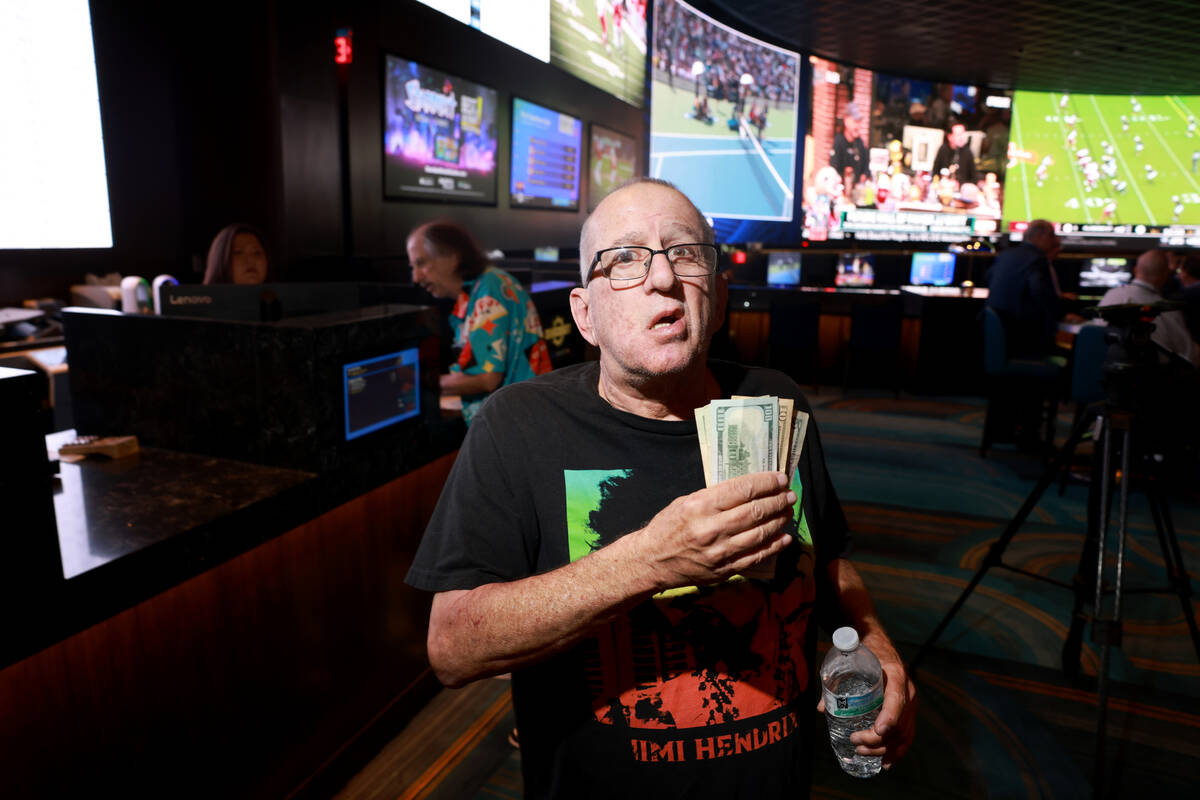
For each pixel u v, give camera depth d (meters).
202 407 1.77
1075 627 2.33
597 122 7.15
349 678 1.90
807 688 0.96
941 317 6.53
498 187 5.82
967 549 3.35
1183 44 8.46
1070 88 10.23
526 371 2.32
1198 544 3.40
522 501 0.92
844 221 9.79
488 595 0.83
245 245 2.73
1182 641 2.62
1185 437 2.08
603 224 0.89
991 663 2.46
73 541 1.28
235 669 1.54
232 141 4.17
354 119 4.35
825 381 7.07
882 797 1.88
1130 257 8.98
